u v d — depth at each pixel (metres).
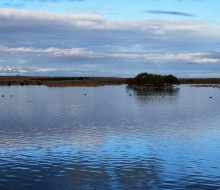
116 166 28.16
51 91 177.12
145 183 24.03
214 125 51.00
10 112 70.88
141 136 41.38
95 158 30.53
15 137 40.56
